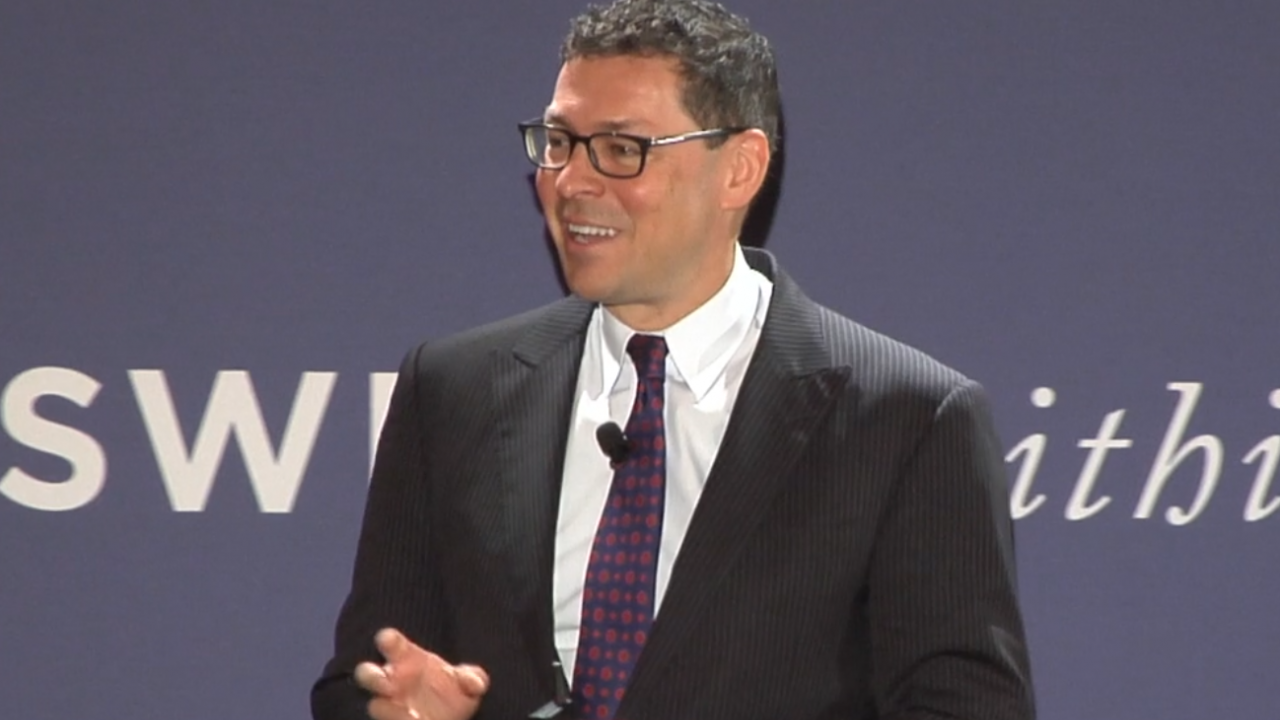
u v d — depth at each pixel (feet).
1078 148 32.32
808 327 24.21
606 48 22.71
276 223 32.37
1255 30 32.32
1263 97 32.35
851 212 32.35
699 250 23.18
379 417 32.55
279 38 32.24
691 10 23.15
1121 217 32.35
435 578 24.72
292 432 32.53
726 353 24.02
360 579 25.02
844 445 23.16
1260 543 32.58
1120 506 32.58
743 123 23.17
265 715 32.86
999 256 32.37
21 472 32.37
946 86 32.30
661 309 23.88
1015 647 23.13
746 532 22.74
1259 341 32.40
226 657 32.76
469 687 21.39
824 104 32.30
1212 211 32.37
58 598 32.55
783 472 22.97
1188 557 32.63
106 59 32.14
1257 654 32.76
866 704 23.72
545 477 23.65
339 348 32.50
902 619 22.99
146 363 32.35
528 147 23.39
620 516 23.32
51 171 32.12
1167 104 32.30
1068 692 32.78
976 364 32.42
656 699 22.49
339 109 32.35
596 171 22.40
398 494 24.94
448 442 24.49
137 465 32.48
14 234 32.14
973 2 32.30
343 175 32.40
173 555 32.60
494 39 32.42
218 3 32.19
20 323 32.22
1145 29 32.30
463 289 32.50
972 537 23.07
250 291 32.40
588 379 24.35
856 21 32.30
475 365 24.98
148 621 32.65
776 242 32.35
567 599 23.30
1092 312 32.40
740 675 22.56
